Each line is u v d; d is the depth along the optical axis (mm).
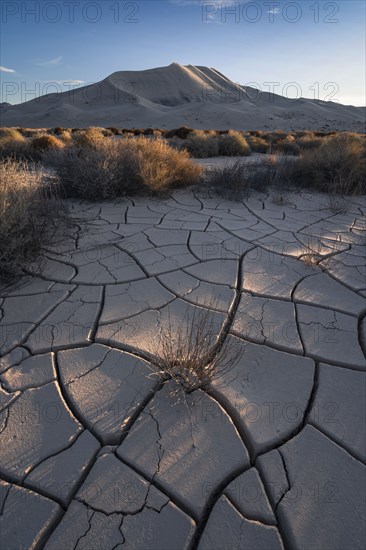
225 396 2068
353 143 8070
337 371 2303
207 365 2211
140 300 2979
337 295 3158
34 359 2330
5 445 1771
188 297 3027
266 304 2967
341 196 6727
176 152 6859
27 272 3381
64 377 2186
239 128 76062
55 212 4562
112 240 4164
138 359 2326
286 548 1414
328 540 1434
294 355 2418
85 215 5059
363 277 3488
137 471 1661
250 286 3221
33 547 1391
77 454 1737
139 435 1826
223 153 13648
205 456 1732
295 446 1805
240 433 1871
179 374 2111
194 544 1415
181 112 89938
